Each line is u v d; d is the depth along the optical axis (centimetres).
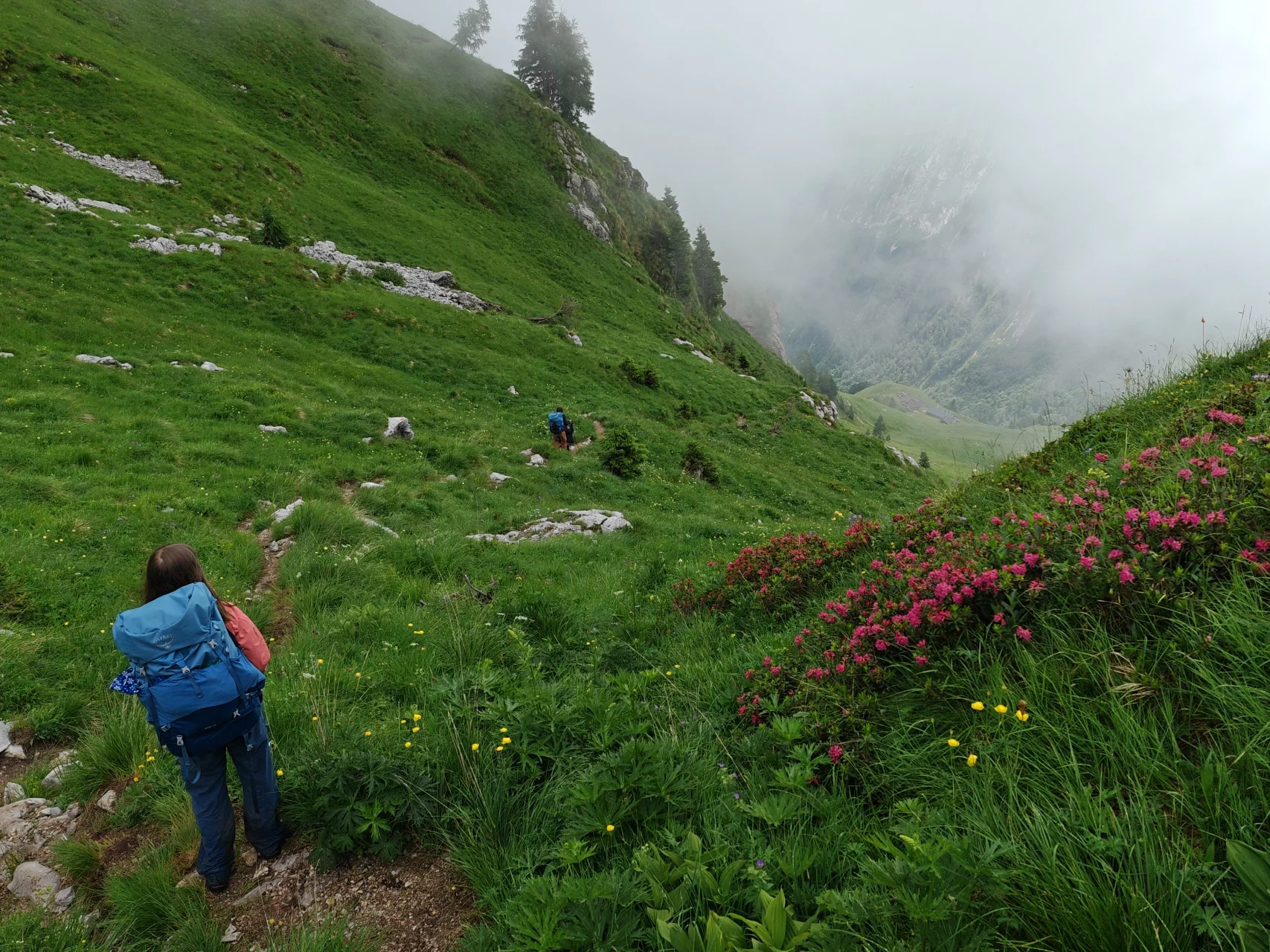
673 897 223
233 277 2972
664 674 491
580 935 219
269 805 340
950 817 240
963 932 189
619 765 302
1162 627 279
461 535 1276
